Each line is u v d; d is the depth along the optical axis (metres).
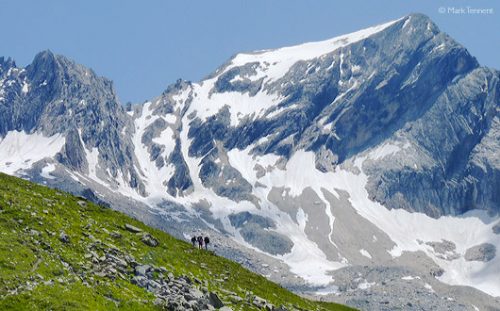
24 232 63.53
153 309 59.00
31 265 57.56
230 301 70.62
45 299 52.84
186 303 61.84
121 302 57.78
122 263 65.25
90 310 53.91
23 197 72.38
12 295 52.03
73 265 60.81
